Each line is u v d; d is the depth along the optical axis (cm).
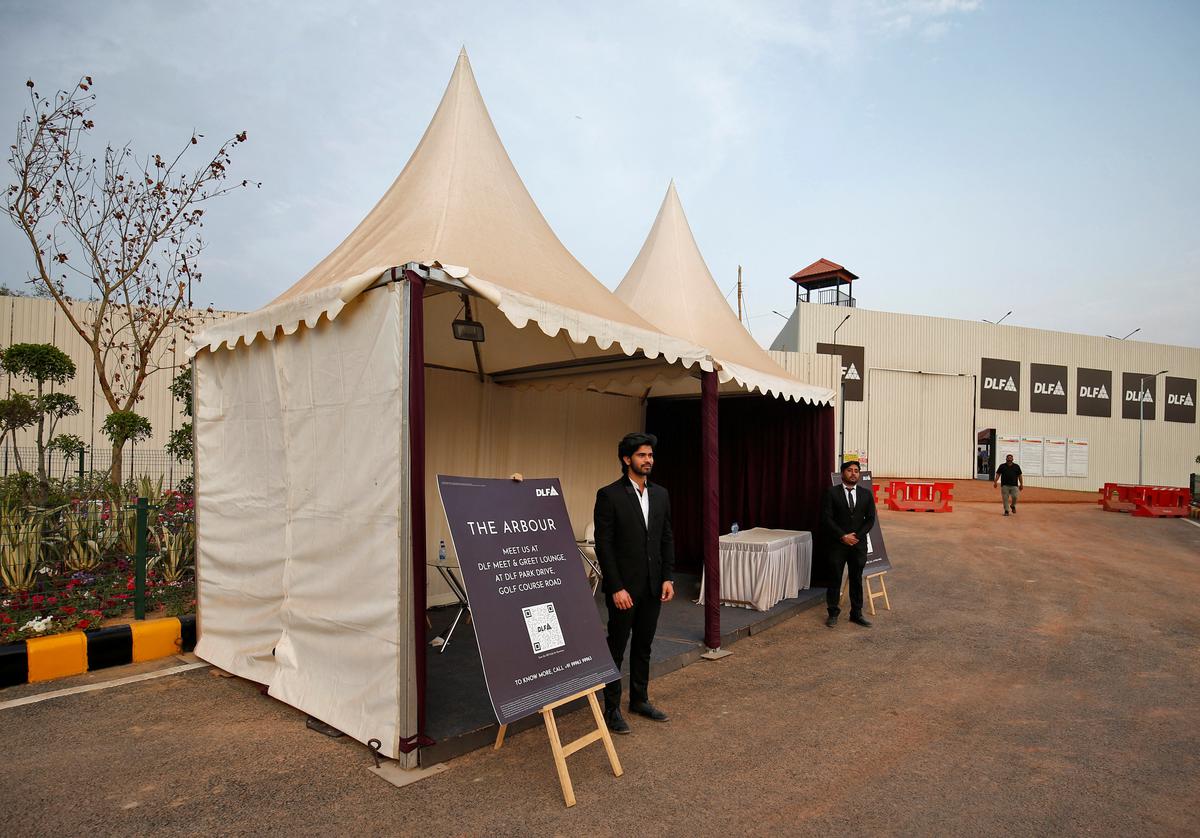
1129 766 391
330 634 411
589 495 887
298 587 440
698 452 955
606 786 354
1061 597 880
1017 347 3275
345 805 325
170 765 363
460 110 577
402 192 554
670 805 335
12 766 362
